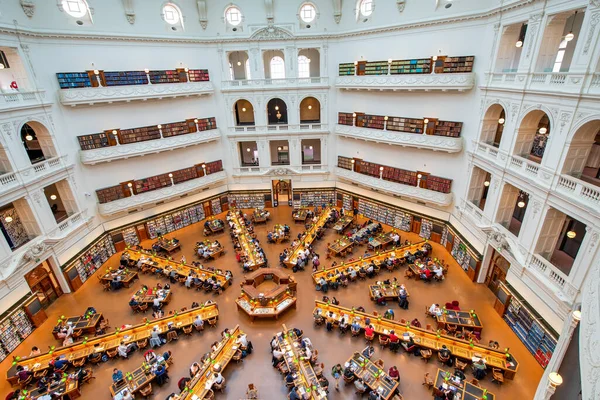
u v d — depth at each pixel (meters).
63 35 18.75
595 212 10.88
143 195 23.73
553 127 13.12
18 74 17.66
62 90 18.97
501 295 16.61
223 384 13.46
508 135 16.06
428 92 21.09
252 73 25.89
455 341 14.32
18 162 16.59
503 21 16.30
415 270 19.64
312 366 14.12
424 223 23.94
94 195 22.02
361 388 12.84
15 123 16.45
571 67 12.19
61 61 19.11
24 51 17.25
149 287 19.95
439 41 19.73
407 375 13.91
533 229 14.27
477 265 18.66
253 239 23.33
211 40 24.61
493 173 17.27
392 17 21.33
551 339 13.09
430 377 13.46
